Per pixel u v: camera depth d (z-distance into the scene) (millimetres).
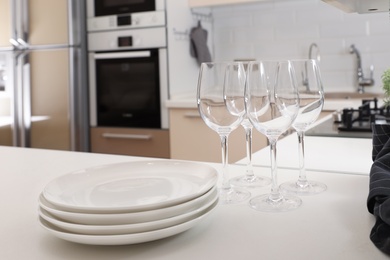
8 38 2961
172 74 2744
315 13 2900
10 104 2961
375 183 619
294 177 891
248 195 760
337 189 789
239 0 2734
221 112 733
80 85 2906
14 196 805
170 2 2705
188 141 2660
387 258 500
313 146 1246
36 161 1124
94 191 705
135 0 2748
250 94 672
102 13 2863
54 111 2924
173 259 516
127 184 736
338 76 2879
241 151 2289
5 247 566
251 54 3133
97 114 2957
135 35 2766
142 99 2799
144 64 2764
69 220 555
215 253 529
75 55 2865
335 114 1784
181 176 766
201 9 3076
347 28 2820
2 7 2957
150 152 2807
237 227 612
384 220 521
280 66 663
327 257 508
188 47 2932
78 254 539
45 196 603
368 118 1732
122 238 513
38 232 618
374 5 1280
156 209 553
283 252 525
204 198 594
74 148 2896
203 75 735
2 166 1070
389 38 2719
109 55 2832
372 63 2779
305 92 755
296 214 659
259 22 3082
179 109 2670
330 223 617
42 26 2900
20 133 2963
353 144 1250
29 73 2955
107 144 2945
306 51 2959
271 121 671
